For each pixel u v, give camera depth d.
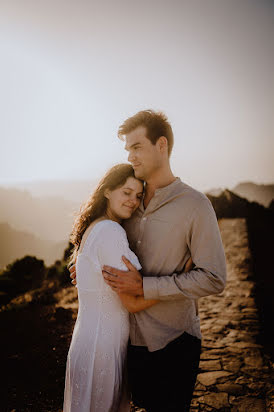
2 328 5.13
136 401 2.02
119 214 2.01
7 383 3.33
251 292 6.60
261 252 11.23
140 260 1.99
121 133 2.07
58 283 9.62
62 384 3.32
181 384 1.90
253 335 4.46
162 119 2.00
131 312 1.83
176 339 1.89
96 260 1.85
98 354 1.79
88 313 1.87
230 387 3.19
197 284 1.76
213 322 5.03
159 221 1.92
